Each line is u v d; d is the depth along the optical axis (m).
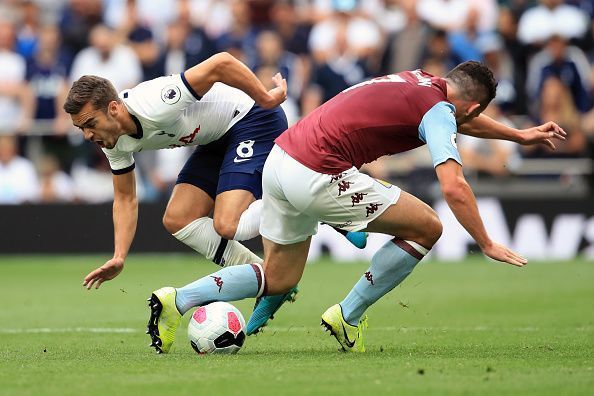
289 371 18.45
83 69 57.09
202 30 58.88
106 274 22.42
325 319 21.89
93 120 21.48
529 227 52.19
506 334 26.23
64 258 53.56
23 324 30.17
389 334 26.48
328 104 21.27
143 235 53.53
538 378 17.53
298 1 64.12
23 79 57.59
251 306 34.47
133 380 17.58
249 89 22.48
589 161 53.66
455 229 52.53
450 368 18.83
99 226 53.72
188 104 22.38
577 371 18.39
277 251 21.92
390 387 16.70
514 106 57.22
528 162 53.56
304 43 59.84
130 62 57.38
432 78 21.28
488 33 59.31
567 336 25.50
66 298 37.78
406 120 20.70
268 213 21.69
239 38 58.78
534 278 43.53
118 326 29.55
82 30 61.66
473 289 39.69
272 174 21.19
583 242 52.06
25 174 54.66
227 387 16.81
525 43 59.22
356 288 21.83
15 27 62.94
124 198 23.22
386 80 21.22
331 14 59.84
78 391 16.59
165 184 54.06
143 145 22.73
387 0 61.19
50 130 54.78
